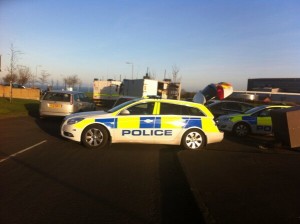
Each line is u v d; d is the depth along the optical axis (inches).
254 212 198.2
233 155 366.0
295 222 184.7
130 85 1332.4
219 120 597.6
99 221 190.2
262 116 580.4
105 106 1478.8
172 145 454.0
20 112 860.0
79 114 428.1
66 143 436.1
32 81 2346.2
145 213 204.7
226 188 243.9
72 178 275.0
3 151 373.1
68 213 199.9
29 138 469.1
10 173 283.4
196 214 204.8
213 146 461.4
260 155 368.2
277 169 302.2
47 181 263.6
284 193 233.3
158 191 248.5
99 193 239.3
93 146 406.6
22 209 203.6
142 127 412.5
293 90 3380.9
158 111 418.6
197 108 427.2
